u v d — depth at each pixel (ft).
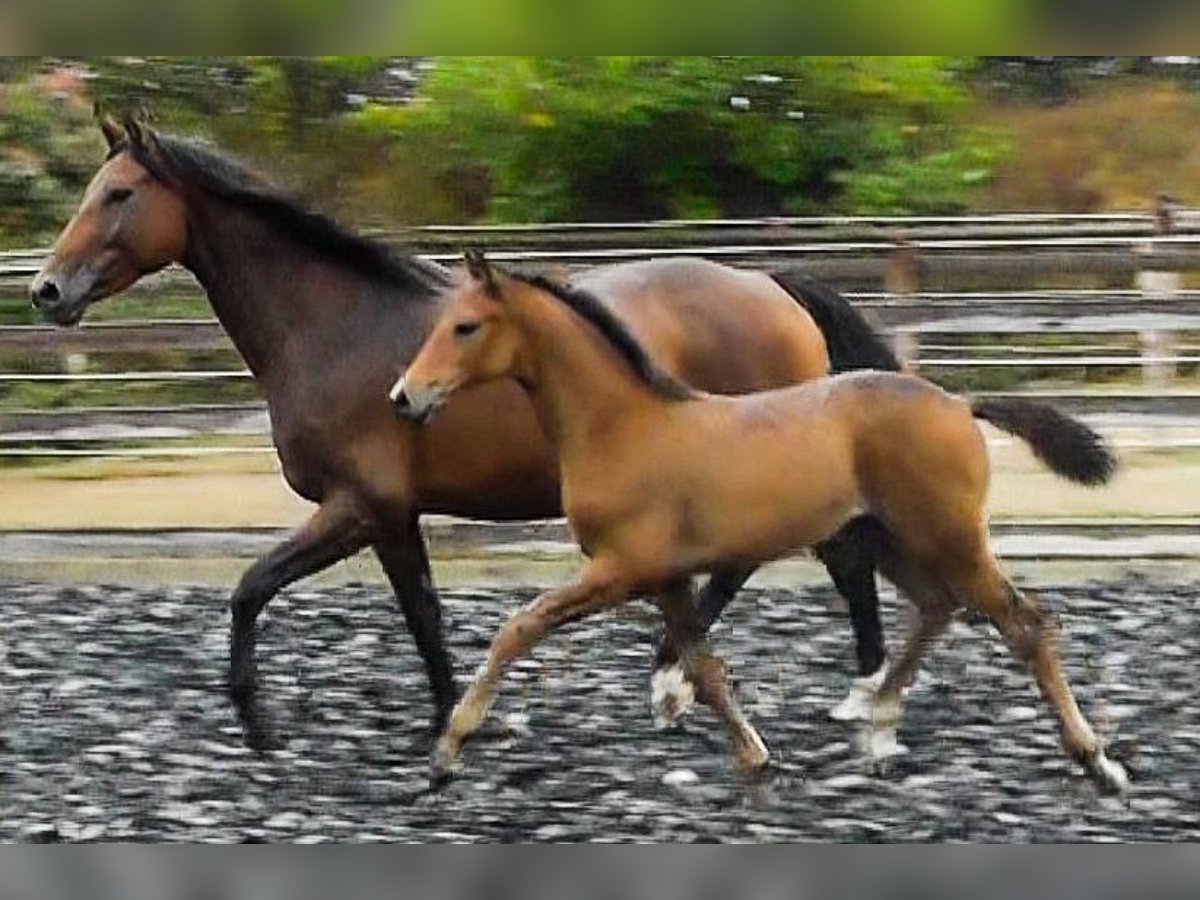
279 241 28.02
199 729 29.96
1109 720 29.35
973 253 51.67
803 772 26.99
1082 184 65.82
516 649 25.25
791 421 25.18
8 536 42.88
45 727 30.14
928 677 31.78
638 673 32.71
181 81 66.64
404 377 25.11
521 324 25.08
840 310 29.96
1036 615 25.62
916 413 25.23
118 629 36.68
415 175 65.21
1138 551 40.57
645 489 24.95
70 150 64.28
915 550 25.49
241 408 46.42
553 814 25.39
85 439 46.70
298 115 66.85
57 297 27.78
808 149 64.34
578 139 64.13
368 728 29.81
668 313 28.37
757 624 36.04
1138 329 47.09
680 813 25.39
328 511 27.63
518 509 27.99
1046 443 25.61
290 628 36.60
